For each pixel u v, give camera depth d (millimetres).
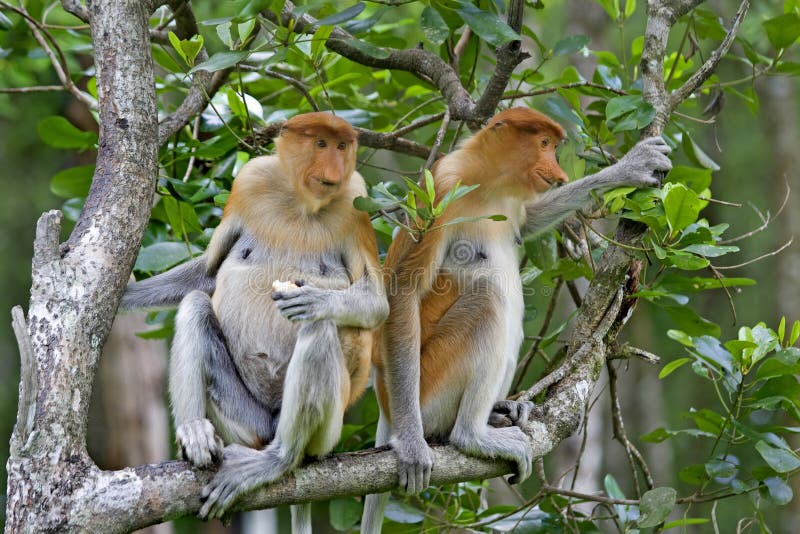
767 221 9828
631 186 9328
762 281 26969
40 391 6773
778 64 11492
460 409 9125
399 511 10836
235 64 9266
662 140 9492
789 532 22516
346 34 11344
